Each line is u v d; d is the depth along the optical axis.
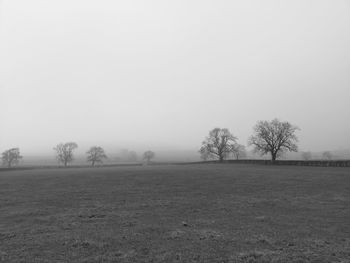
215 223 14.41
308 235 12.17
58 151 127.94
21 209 18.53
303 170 50.91
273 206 19.03
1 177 44.72
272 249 10.37
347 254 9.83
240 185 30.39
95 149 128.50
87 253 9.95
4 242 11.23
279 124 85.75
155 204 19.97
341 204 19.62
